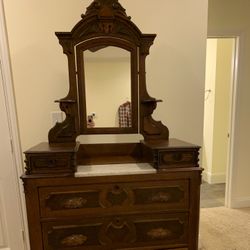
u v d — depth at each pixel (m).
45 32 1.50
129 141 1.63
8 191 1.61
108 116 1.46
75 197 1.16
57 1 1.49
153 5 1.59
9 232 1.65
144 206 1.21
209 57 3.47
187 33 1.66
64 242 1.19
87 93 1.43
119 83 1.45
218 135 3.51
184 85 1.72
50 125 1.59
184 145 1.26
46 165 1.14
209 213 2.62
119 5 1.35
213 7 2.40
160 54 1.65
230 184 2.71
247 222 2.41
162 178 1.21
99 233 1.21
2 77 1.50
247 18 2.47
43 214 1.16
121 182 1.18
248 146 2.67
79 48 1.36
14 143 1.56
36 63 1.53
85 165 1.29
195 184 1.24
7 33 1.47
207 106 3.57
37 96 1.56
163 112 1.72
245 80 2.54
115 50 1.41
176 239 1.27
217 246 2.01
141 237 1.24
